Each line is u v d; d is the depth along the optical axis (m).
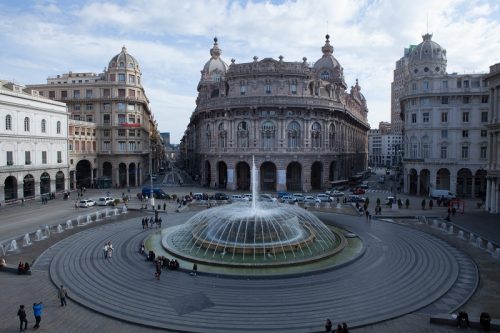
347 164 112.06
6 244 41.44
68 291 28.31
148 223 52.03
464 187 81.12
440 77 79.31
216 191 89.44
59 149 83.69
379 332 22.36
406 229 48.97
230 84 91.19
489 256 36.62
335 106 93.94
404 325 23.17
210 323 23.50
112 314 24.59
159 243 41.12
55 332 22.55
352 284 29.38
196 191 89.62
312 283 29.47
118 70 100.25
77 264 34.22
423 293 27.59
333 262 33.81
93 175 98.19
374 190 96.50
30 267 33.91
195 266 31.19
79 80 112.69
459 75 78.38
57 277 31.08
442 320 23.20
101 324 23.62
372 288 28.58
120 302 26.42
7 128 69.56
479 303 26.09
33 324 23.52
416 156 83.06
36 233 44.00
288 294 27.58
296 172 93.81
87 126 96.50
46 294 28.14
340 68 123.38
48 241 42.59
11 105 70.06
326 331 22.12
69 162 89.44
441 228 49.41
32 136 75.25
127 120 101.12
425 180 85.94
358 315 24.39
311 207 67.56
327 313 24.70
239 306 25.75
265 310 25.14
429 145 81.12
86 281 30.20
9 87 73.75
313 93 91.44
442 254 37.12
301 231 38.34
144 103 105.00
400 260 35.19
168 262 32.88
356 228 49.66
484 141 77.50
